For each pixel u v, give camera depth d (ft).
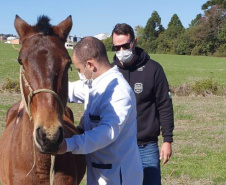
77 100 12.34
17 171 10.41
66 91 9.12
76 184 11.13
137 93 12.94
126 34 12.42
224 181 21.72
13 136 11.19
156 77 12.96
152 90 13.01
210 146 30.07
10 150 10.96
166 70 126.41
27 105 9.26
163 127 13.08
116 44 12.54
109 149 10.02
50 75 8.61
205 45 250.57
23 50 8.93
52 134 8.14
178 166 23.99
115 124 9.41
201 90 64.64
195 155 27.09
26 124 10.00
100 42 10.11
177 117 43.93
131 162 10.26
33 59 8.71
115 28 12.62
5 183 12.06
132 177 10.34
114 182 10.13
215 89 65.57
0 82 74.18
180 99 59.57
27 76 8.81
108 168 10.12
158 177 13.16
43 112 8.37
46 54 8.77
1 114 40.78
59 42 9.20
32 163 10.05
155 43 289.94
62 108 8.92
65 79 9.01
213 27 247.91
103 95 9.80
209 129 37.40
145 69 12.99
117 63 13.26
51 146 8.21
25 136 10.04
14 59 131.44
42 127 8.20
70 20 9.80
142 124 13.05
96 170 10.30
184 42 258.98
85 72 10.03
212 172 23.02
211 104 54.80
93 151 9.46
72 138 9.17
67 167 10.55
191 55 251.39
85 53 9.90
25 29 9.47
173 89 64.44
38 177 10.13
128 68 13.09
